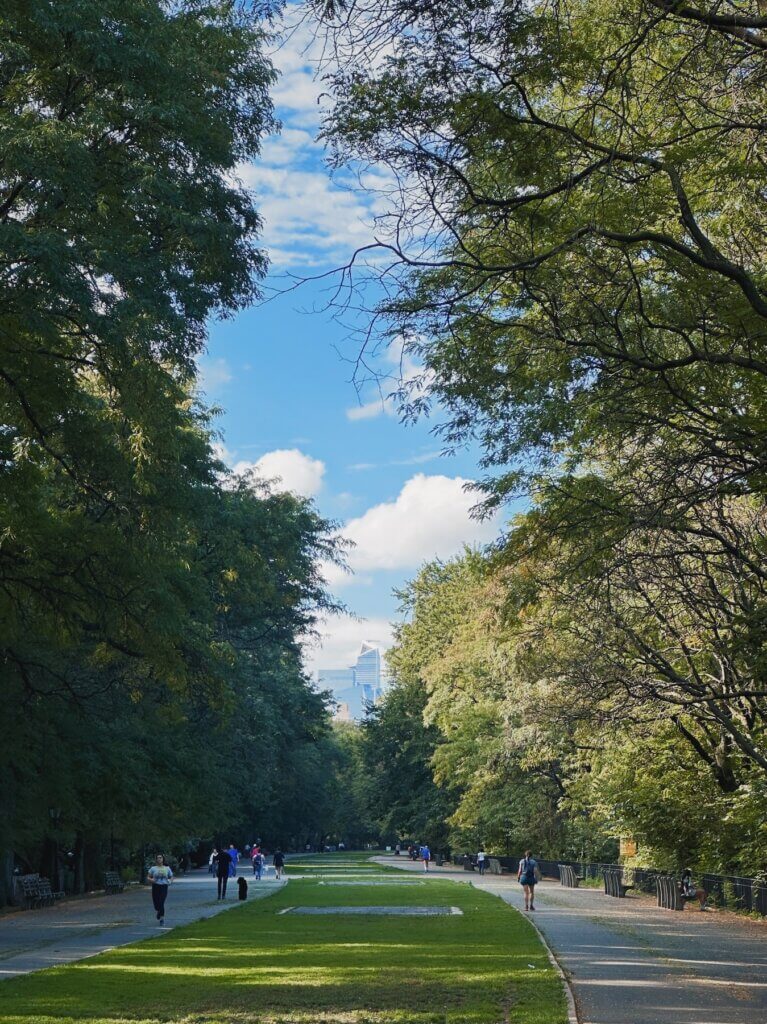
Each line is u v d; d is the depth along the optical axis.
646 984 17.00
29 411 21.03
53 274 17.12
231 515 41.88
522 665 32.41
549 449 16.88
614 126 14.43
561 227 14.51
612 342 14.98
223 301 21.95
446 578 84.62
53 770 34.75
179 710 33.88
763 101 14.69
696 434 15.35
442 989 16.55
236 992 16.45
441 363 15.21
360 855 142.12
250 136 22.83
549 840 63.66
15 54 18.19
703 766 36.38
